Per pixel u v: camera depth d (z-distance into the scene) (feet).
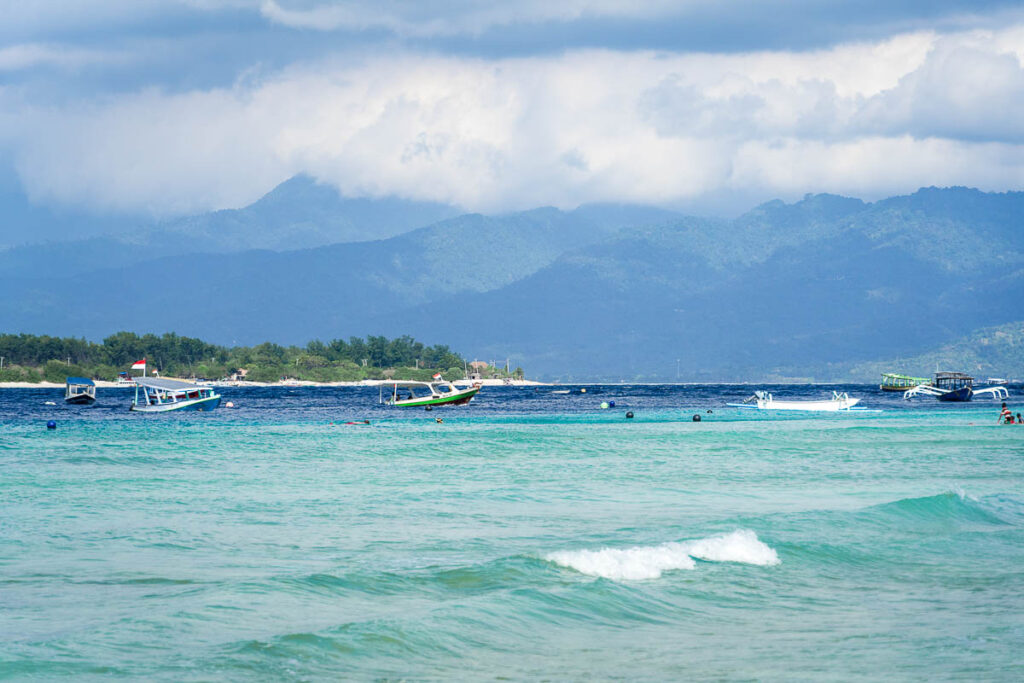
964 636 152.97
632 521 258.16
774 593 179.32
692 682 130.82
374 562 199.41
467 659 139.33
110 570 192.54
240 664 133.28
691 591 178.29
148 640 143.02
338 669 133.18
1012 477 379.96
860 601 175.01
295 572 189.98
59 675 127.95
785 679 132.46
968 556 213.05
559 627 155.43
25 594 172.14
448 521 257.96
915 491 330.95
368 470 402.52
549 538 229.66
